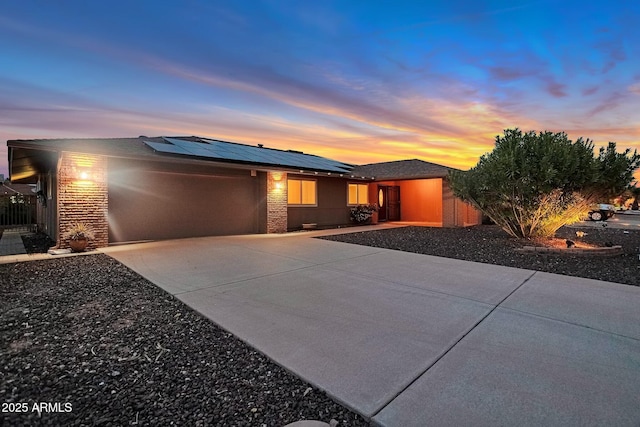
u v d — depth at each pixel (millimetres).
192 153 10039
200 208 11148
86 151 8055
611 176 8453
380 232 12766
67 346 3057
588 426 2006
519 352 2994
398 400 2271
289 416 2121
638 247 8781
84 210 8461
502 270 6301
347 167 17594
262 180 12461
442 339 3271
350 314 3977
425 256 7730
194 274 5941
